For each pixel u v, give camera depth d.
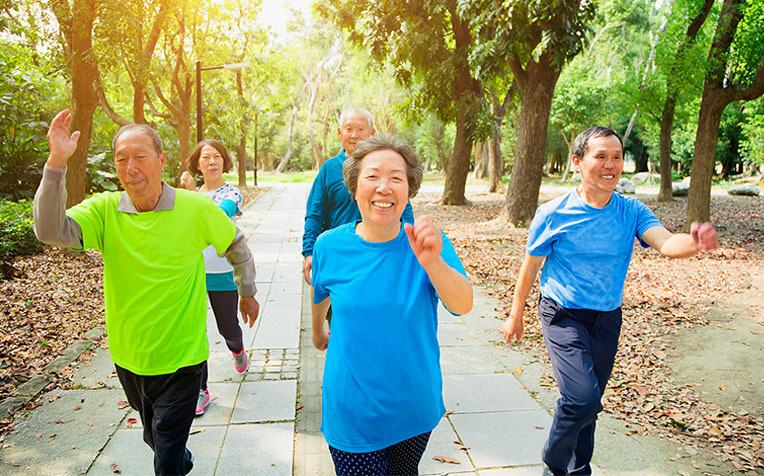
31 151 13.48
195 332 2.23
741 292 7.01
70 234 1.99
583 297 2.51
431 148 42.97
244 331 5.24
